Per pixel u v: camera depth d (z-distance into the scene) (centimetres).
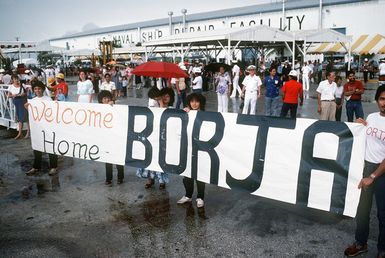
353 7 4091
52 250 379
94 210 478
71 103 575
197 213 464
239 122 445
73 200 514
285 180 416
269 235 403
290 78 987
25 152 794
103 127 553
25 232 420
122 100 1792
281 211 467
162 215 460
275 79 1047
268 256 360
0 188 567
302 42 2625
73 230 423
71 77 4488
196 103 488
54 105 591
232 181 455
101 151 561
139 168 539
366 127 351
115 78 1970
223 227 424
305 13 4425
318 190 393
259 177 434
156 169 517
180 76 689
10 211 479
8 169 668
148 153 521
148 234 410
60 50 3725
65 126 586
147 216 457
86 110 564
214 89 2398
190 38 2105
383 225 336
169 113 498
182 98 1333
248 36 1983
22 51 3597
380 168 325
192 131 480
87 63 5497
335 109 830
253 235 403
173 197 521
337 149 378
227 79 1164
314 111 1336
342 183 377
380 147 337
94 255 369
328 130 383
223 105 1173
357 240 357
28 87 1000
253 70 1106
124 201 507
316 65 2975
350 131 370
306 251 368
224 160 459
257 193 437
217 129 461
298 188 407
